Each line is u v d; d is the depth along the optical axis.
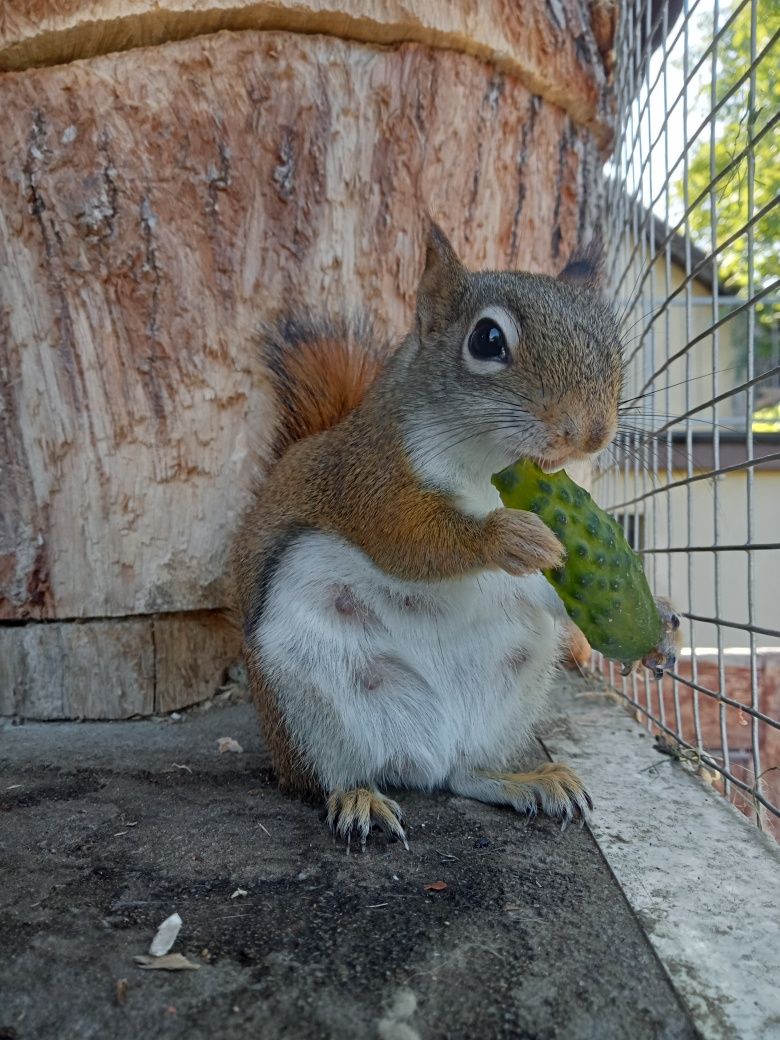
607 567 0.16
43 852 0.15
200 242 0.24
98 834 0.16
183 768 0.21
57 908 0.13
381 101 0.25
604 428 0.17
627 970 0.12
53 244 0.23
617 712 0.25
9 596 0.25
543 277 0.19
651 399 0.23
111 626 0.25
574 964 0.12
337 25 0.24
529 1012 0.11
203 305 0.24
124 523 0.25
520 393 0.17
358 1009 0.11
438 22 0.24
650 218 0.22
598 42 0.27
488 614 0.19
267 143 0.24
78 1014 0.11
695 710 0.20
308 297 0.25
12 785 0.19
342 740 0.18
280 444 0.24
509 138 0.26
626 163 0.26
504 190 0.26
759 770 0.17
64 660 0.25
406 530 0.18
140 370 0.24
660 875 0.15
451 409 0.18
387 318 0.26
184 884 0.14
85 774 0.20
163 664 0.26
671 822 0.17
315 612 0.19
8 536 0.25
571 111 0.27
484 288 0.18
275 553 0.20
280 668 0.19
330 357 0.24
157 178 0.24
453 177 0.26
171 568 0.25
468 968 0.12
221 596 0.26
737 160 0.16
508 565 0.16
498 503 0.19
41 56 0.23
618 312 0.23
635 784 0.19
